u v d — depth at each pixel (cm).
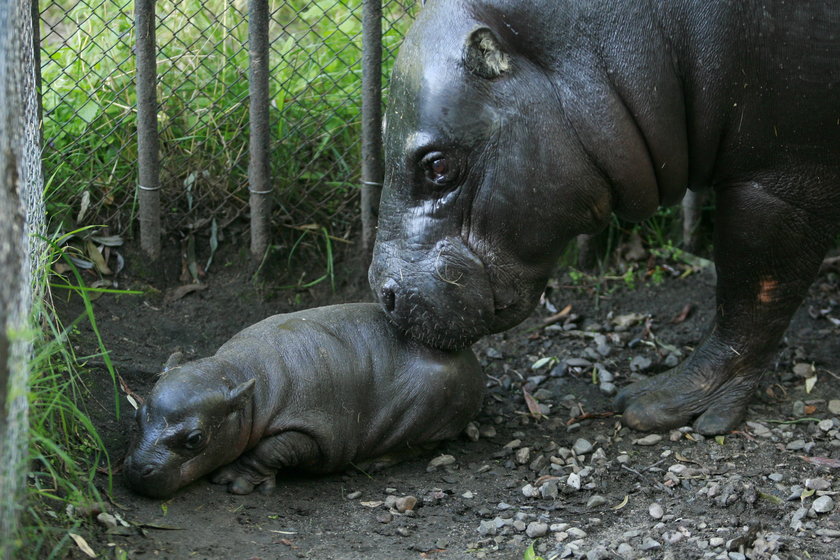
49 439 453
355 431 554
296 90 757
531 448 596
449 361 568
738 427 616
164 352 654
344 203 763
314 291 737
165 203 729
